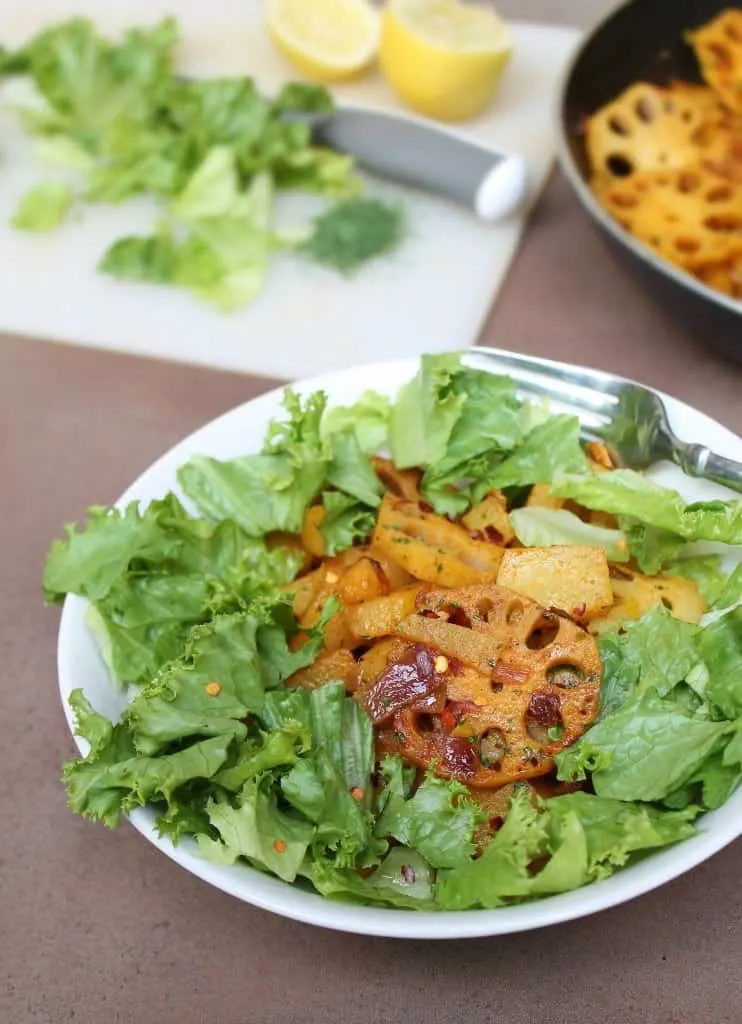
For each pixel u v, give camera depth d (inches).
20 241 30.6
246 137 30.8
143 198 31.4
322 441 22.8
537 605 21.4
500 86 32.9
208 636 20.9
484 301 28.6
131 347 28.5
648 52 30.0
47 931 21.6
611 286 28.7
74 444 27.0
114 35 34.7
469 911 19.3
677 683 21.0
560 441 23.1
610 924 21.1
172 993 21.0
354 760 20.7
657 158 28.9
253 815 19.5
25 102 32.8
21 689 23.9
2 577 25.2
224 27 34.9
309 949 21.2
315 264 29.7
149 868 22.0
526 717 20.8
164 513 22.3
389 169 30.6
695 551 22.4
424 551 22.3
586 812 19.9
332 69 32.6
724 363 27.2
